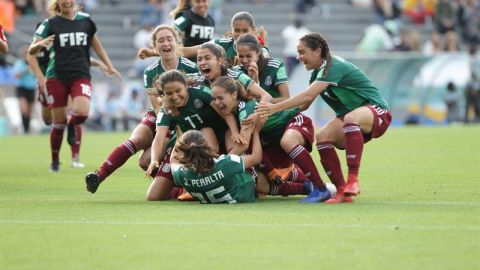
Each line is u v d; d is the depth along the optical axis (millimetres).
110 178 28406
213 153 21062
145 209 20750
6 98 57812
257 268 14617
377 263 14852
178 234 17438
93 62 32125
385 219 18812
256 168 22625
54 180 28156
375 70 59094
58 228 18359
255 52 22547
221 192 21391
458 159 33656
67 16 31125
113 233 17656
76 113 31125
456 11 74750
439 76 60625
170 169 22469
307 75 55500
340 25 73562
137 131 23312
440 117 61031
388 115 22219
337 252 15680
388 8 72750
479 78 61094
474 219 18766
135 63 61281
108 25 70312
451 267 14539
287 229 17766
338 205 21078
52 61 31031
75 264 15117
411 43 66625
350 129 21531
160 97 22156
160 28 24031
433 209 20281
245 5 73438
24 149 42375
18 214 20328
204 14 30328
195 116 22156
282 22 73188
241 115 21641
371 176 28047
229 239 16859
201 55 22141
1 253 16031
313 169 21781
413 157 34969
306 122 22438
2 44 28062
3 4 63438
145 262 15148
